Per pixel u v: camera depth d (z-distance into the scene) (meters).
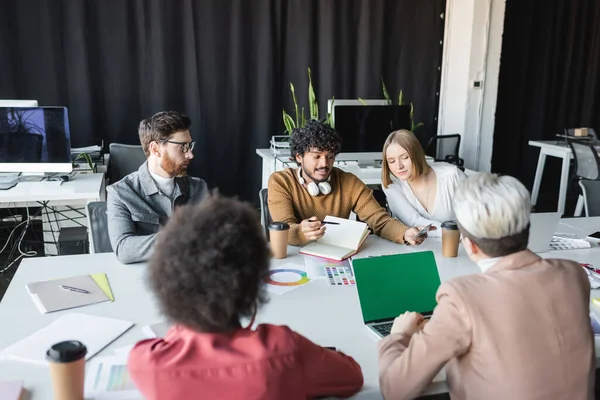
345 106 3.70
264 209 2.37
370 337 1.31
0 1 3.97
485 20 4.94
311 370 0.91
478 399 0.98
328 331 1.33
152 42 4.35
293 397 0.87
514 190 1.01
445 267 1.79
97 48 4.29
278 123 4.86
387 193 2.40
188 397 0.82
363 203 2.24
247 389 0.82
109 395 1.03
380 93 5.04
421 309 1.39
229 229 0.82
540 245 1.95
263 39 4.59
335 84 4.87
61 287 1.54
